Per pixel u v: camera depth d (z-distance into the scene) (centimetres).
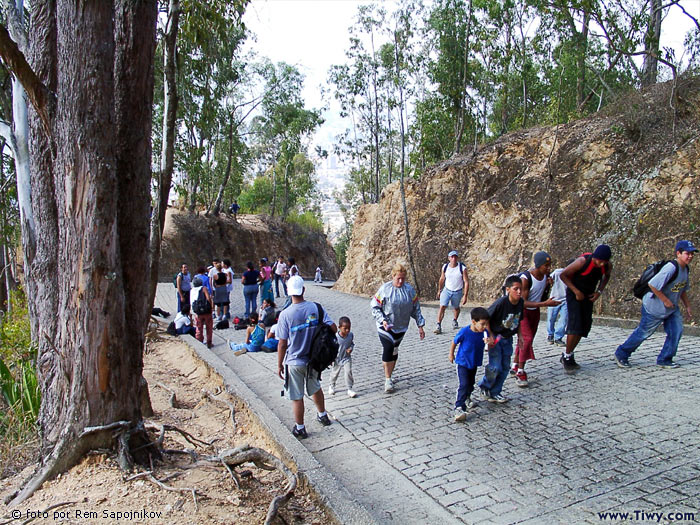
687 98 1368
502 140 1938
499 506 455
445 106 2475
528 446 571
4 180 1526
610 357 888
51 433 471
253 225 4472
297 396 633
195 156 2452
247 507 427
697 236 1167
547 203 1585
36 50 512
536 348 987
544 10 1903
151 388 849
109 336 464
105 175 453
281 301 2106
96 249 453
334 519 423
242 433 661
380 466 552
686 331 1027
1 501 429
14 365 717
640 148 1401
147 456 486
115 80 495
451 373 870
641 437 569
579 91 2178
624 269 1259
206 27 1024
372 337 1265
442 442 599
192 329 1330
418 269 2022
